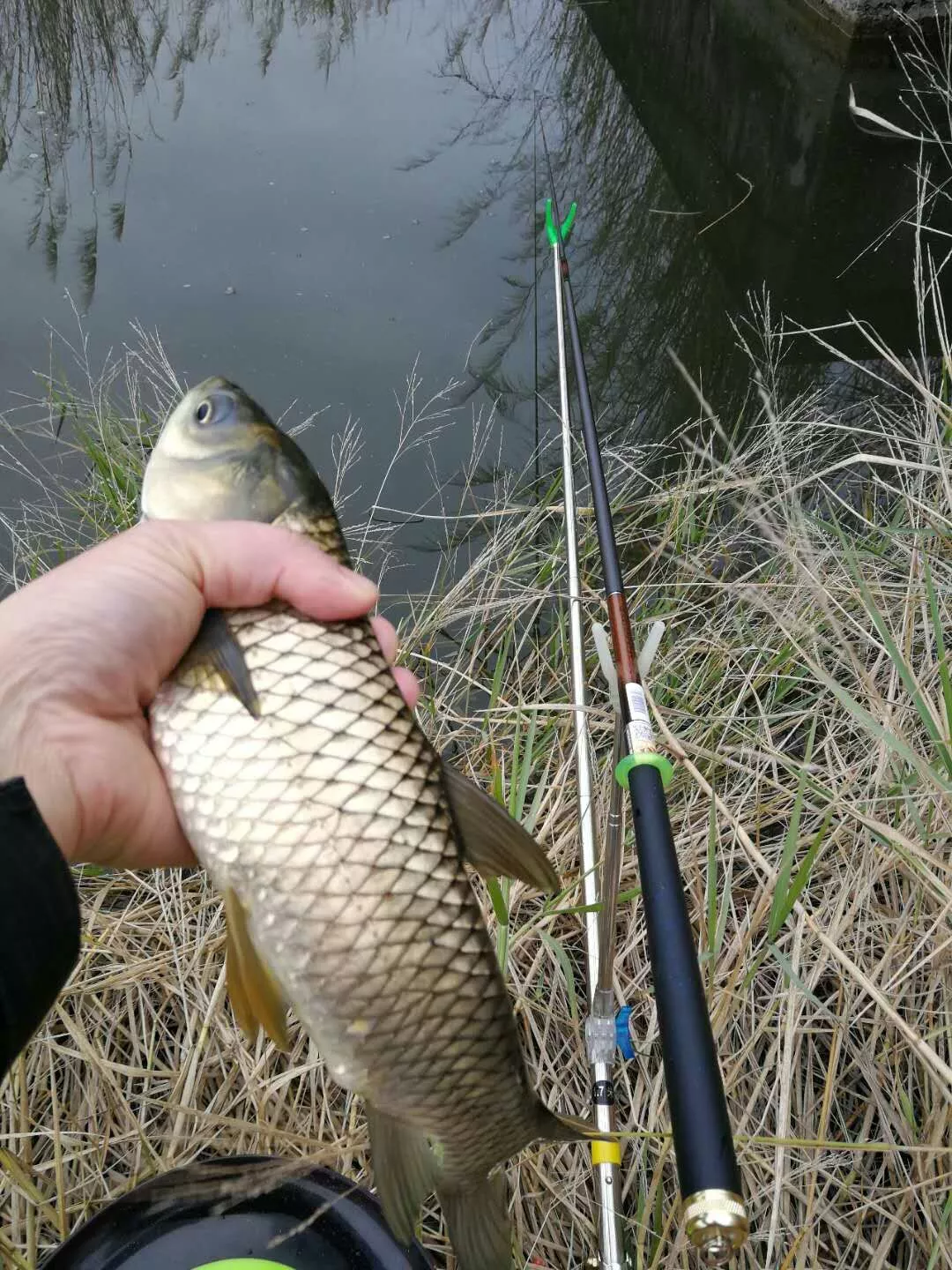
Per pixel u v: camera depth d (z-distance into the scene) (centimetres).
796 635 317
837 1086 246
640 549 419
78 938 132
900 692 307
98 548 160
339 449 468
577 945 286
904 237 645
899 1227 219
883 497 414
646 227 667
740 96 817
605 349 547
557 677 359
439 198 683
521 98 816
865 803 271
